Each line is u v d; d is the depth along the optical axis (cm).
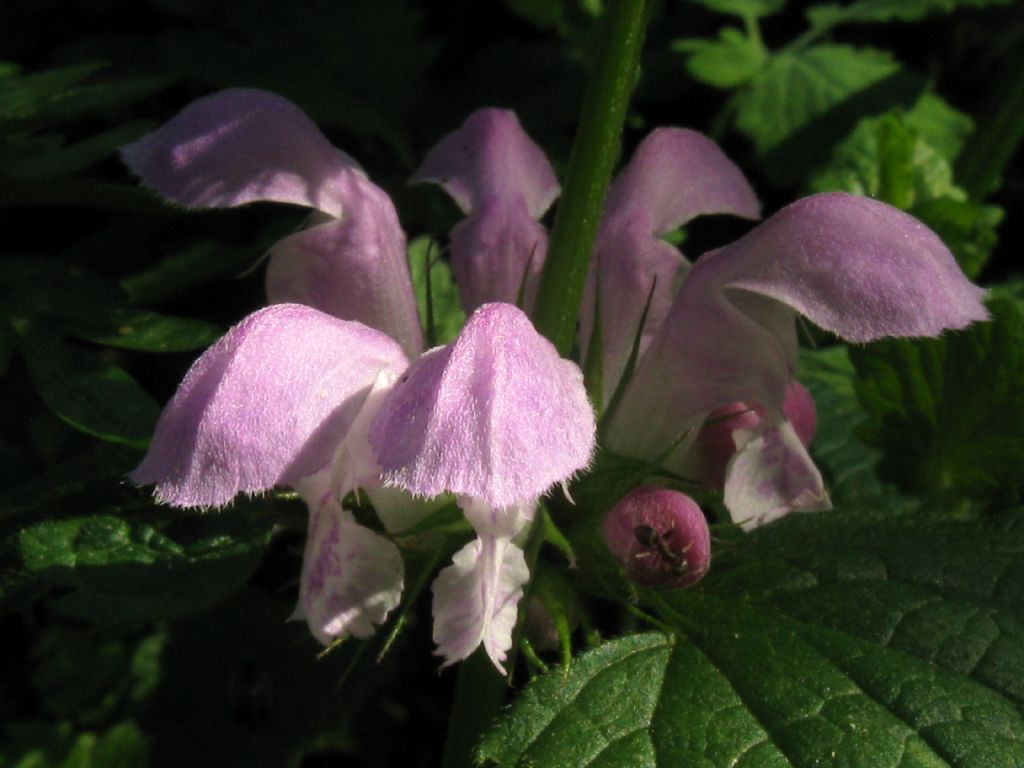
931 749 7
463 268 9
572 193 8
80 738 12
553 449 6
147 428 8
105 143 10
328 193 8
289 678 12
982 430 10
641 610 8
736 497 8
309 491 7
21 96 10
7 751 13
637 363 9
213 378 6
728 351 8
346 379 6
